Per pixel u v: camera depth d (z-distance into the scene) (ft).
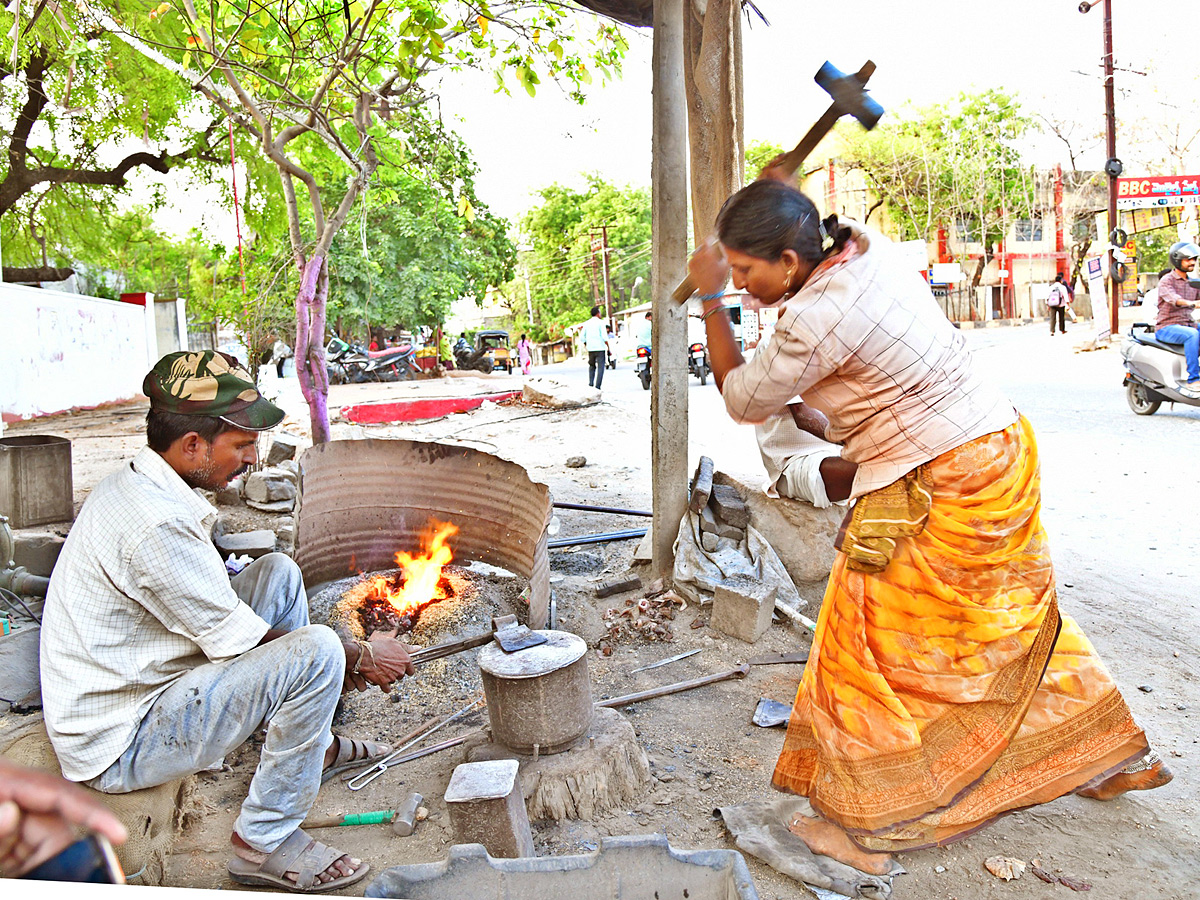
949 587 7.61
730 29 14.05
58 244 60.23
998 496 7.50
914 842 7.94
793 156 8.02
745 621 13.34
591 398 45.01
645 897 6.09
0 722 9.77
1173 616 14.07
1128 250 88.89
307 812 8.43
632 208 188.34
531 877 6.06
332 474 14.53
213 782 9.90
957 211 136.26
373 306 79.97
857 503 7.99
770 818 8.80
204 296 80.74
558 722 9.32
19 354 44.62
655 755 10.36
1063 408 35.40
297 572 9.96
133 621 7.34
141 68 41.09
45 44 30.68
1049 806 9.16
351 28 18.33
